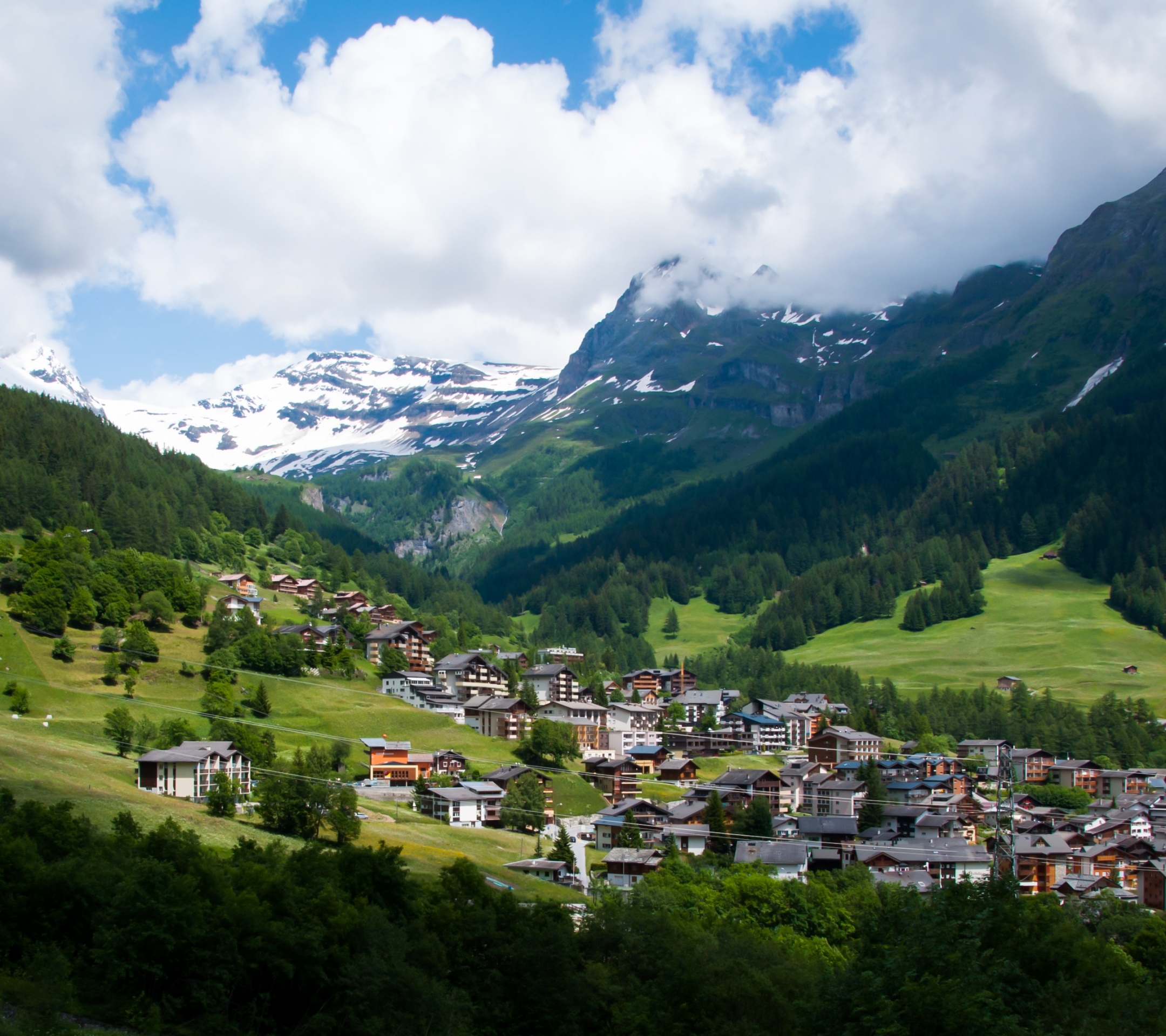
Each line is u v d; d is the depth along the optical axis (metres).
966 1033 76.56
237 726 192.50
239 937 92.12
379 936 96.88
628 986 103.69
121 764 174.12
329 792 154.75
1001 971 83.50
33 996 80.50
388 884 109.62
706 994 98.62
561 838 169.88
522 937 105.31
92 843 102.69
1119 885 182.88
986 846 198.25
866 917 102.00
